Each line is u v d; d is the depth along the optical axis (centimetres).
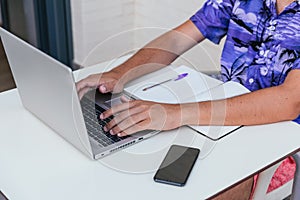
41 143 117
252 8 161
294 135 121
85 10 282
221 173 107
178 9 271
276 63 155
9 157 112
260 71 161
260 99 128
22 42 109
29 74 115
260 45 160
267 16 157
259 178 130
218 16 172
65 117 108
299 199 126
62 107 107
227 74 172
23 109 132
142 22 300
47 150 114
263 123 125
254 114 125
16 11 286
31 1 281
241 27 164
